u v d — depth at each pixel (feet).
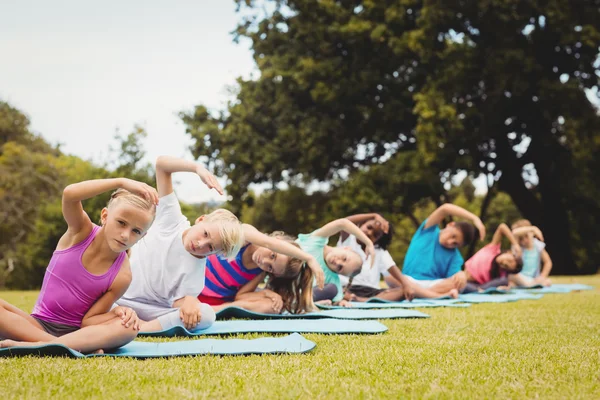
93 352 10.24
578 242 76.13
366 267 24.13
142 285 14.66
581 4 60.85
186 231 14.43
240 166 70.69
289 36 71.97
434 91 59.11
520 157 70.03
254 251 17.66
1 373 8.15
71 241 10.82
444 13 59.82
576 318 17.16
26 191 112.06
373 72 65.10
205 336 12.97
